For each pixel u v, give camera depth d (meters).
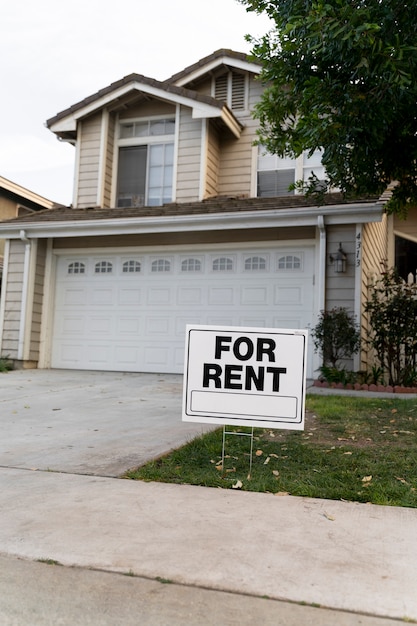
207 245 10.77
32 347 11.55
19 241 11.66
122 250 11.41
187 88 13.09
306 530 2.99
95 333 11.50
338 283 9.53
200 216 10.12
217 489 3.74
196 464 4.32
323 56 5.43
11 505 3.38
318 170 11.86
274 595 2.28
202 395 4.16
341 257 9.38
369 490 3.64
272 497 3.58
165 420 6.08
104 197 12.52
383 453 4.57
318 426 5.68
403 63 4.85
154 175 12.52
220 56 12.53
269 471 4.11
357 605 2.20
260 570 2.50
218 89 12.88
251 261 10.52
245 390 4.11
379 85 5.29
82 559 2.61
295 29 5.45
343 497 3.57
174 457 4.44
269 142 7.49
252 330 4.15
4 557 2.64
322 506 3.41
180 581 2.40
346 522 3.12
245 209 10.00
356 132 5.63
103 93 12.44
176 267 11.03
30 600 2.25
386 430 5.45
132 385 9.02
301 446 4.82
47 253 11.90
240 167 12.43
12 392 8.07
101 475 4.05
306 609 2.18
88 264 11.70
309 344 9.96
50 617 2.12
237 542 2.82
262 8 6.18
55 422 5.98
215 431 5.43
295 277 10.20
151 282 11.19
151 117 12.65
